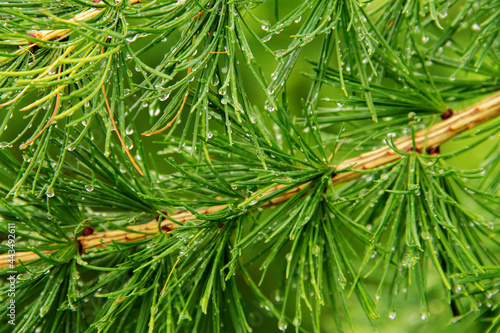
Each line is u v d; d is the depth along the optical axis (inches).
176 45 10.1
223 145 10.5
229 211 10.3
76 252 10.5
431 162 10.6
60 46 9.8
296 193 10.5
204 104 9.9
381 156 10.9
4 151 10.3
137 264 10.3
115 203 10.7
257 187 10.5
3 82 10.0
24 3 10.0
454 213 10.8
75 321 10.6
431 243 10.3
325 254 10.7
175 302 10.3
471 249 10.7
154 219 10.8
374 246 10.3
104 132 10.3
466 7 10.9
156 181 10.9
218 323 10.3
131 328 10.9
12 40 9.9
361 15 10.3
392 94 11.1
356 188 10.9
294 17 10.2
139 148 10.3
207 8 10.1
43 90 10.1
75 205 10.6
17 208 10.3
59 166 9.9
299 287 10.3
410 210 10.4
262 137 10.6
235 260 10.3
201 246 10.8
